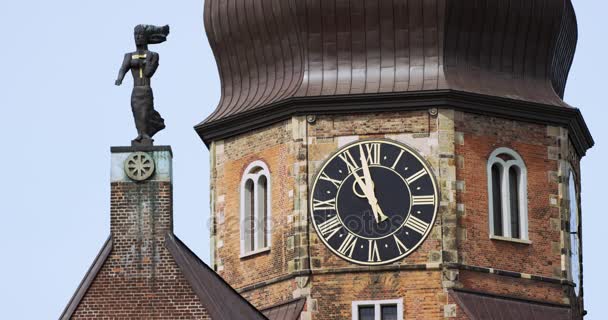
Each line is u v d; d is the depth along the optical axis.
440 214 87.44
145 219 75.62
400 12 88.88
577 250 91.25
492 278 87.69
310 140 88.75
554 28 90.88
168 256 75.00
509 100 89.12
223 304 75.44
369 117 88.56
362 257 87.50
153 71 78.44
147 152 76.38
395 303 87.06
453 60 89.19
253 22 90.81
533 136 89.94
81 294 74.44
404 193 87.81
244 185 90.75
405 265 87.19
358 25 89.19
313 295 87.56
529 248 88.88
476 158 88.44
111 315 74.31
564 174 90.12
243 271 90.00
